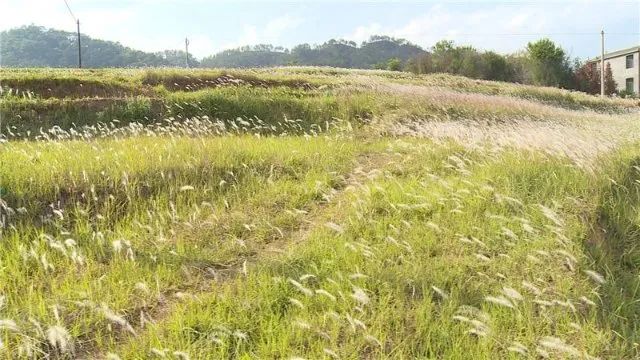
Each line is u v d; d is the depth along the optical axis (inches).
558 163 293.4
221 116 546.9
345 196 280.5
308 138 416.5
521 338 152.6
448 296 170.9
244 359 141.4
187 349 144.9
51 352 149.1
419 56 2113.7
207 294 177.6
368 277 182.7
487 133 403.2
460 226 225.8
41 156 307.9
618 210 237.3
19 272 188.1
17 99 518.6
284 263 198.2
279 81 740.7
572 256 182.7
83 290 175.5
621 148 355.9
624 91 2137.1
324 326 157.6
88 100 530.0
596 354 147.0
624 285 186.4
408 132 484.7
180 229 238.2
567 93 1112.2
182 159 311.6
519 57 2154.3
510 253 203.5
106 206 249.4
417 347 150.0
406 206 235.5
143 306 173.2
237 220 246.8
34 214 239.8
